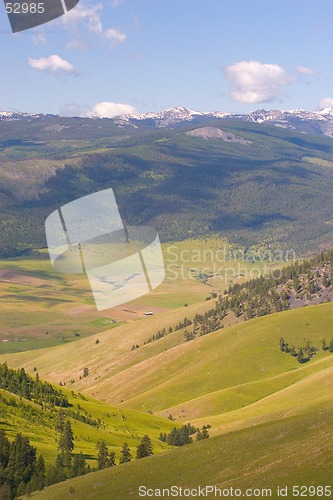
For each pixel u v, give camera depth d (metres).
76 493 101.06
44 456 137.00
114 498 94.00
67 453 131.75
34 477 120.00
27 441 129.25
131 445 167.12
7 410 165.88
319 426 92.06
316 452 81.25
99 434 168.88
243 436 99.88
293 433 92.56
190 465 94.81
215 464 91.38
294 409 165.25
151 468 98.25
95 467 127.81
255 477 81.62
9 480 120.81
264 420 167.62
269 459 85.81
